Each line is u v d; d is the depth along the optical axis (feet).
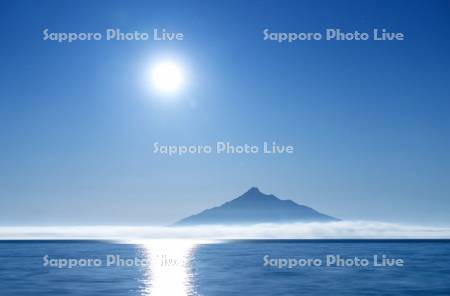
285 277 174.40
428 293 138.00
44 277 176.65
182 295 136.15
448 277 172.55
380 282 159.63
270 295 135.13
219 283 159.53
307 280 165.99
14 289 146.51
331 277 174.29
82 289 146.72
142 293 139.85
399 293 138.00
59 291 143.02
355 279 168.04
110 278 174.40
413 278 169.78
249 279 169.68
